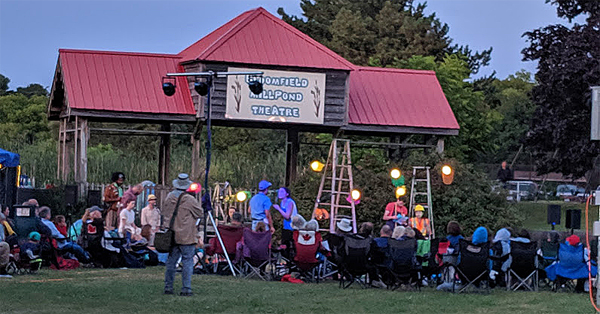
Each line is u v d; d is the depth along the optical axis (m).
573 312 13.16
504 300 14.55
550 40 42.75
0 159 23.11
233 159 38.09
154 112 26.42
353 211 24.22
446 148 41.94
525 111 69.94
